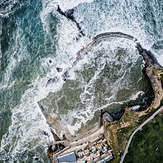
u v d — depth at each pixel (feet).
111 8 144.77
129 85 143.23
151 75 138.00
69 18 147.54
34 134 147.95
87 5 146.00
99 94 144.97
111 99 144.25
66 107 145.89
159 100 133.49
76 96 145.48
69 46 147.02
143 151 128.06
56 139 146.30
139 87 142.10
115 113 142.92
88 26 145.59
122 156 131.64
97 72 144.97
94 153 136.87
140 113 135.33
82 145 141.49
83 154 138.82
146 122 131.95
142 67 141.49
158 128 128.47
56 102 146.51
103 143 138.51
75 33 146.51
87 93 145.38
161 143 126.00
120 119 138.41
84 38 145.48
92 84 145.18
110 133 137.18
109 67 144.46
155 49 139.85
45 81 147.95
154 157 125.59
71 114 145.59
